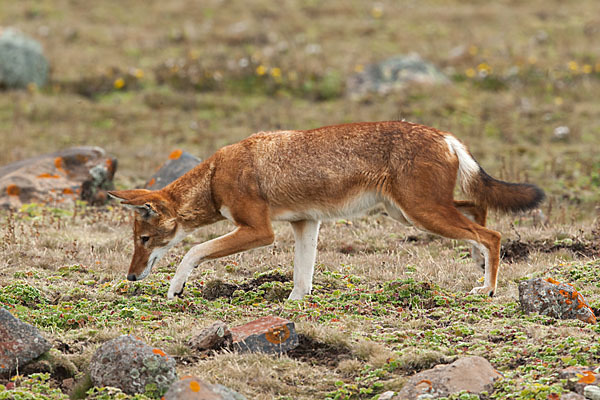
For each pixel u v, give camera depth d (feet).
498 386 35.73
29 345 38.99
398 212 51.90
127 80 141.49
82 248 64.39
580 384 34.60
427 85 135.74
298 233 52.85
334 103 133.28
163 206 51.21
